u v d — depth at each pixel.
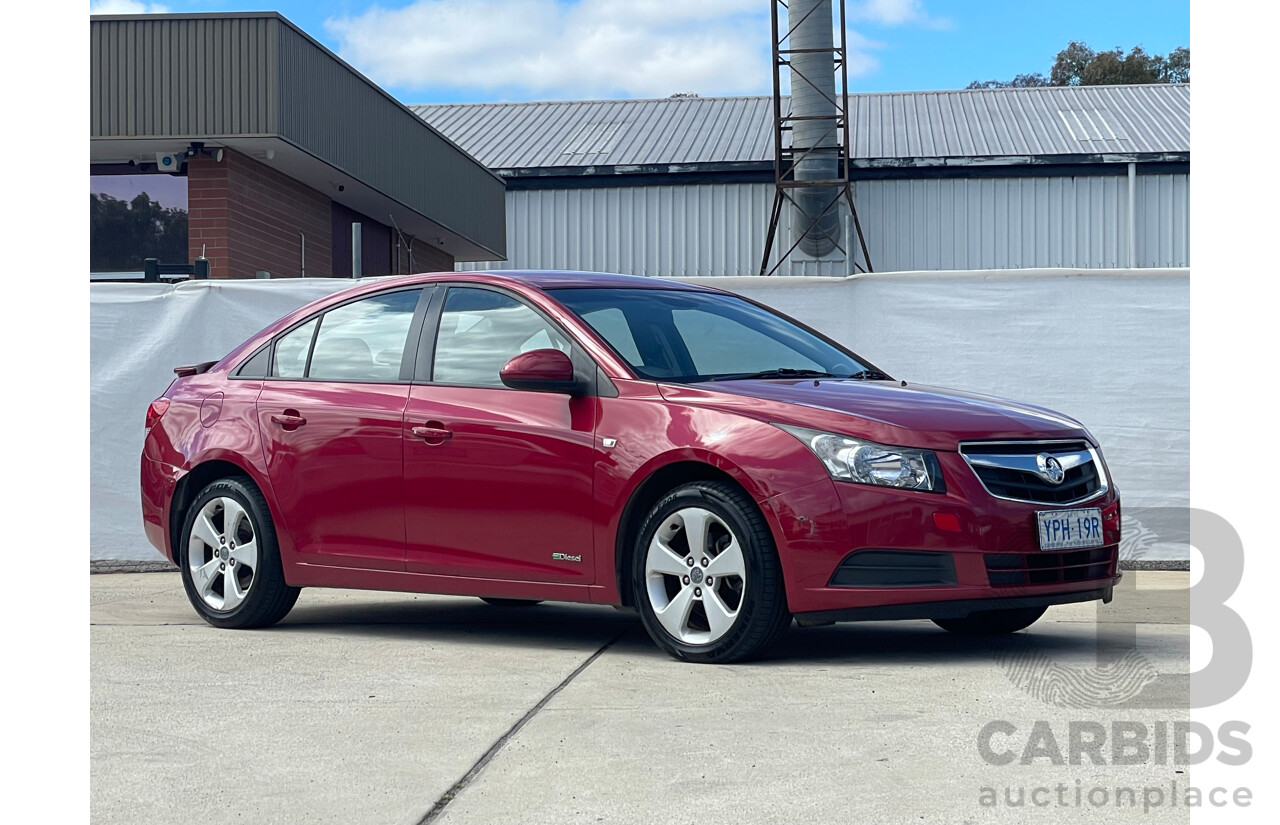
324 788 3.44
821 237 29.56
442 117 36.41
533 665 5.12
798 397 5.14
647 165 30.80
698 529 5.08
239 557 6.25
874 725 3.98
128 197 15.70
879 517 4.82
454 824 3.14
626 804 3.25
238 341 8.65
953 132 32.22
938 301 8.09
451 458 5.66
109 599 7.38
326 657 5.37
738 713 4.17
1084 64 65.94
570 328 5.61
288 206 16.94
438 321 6.01
